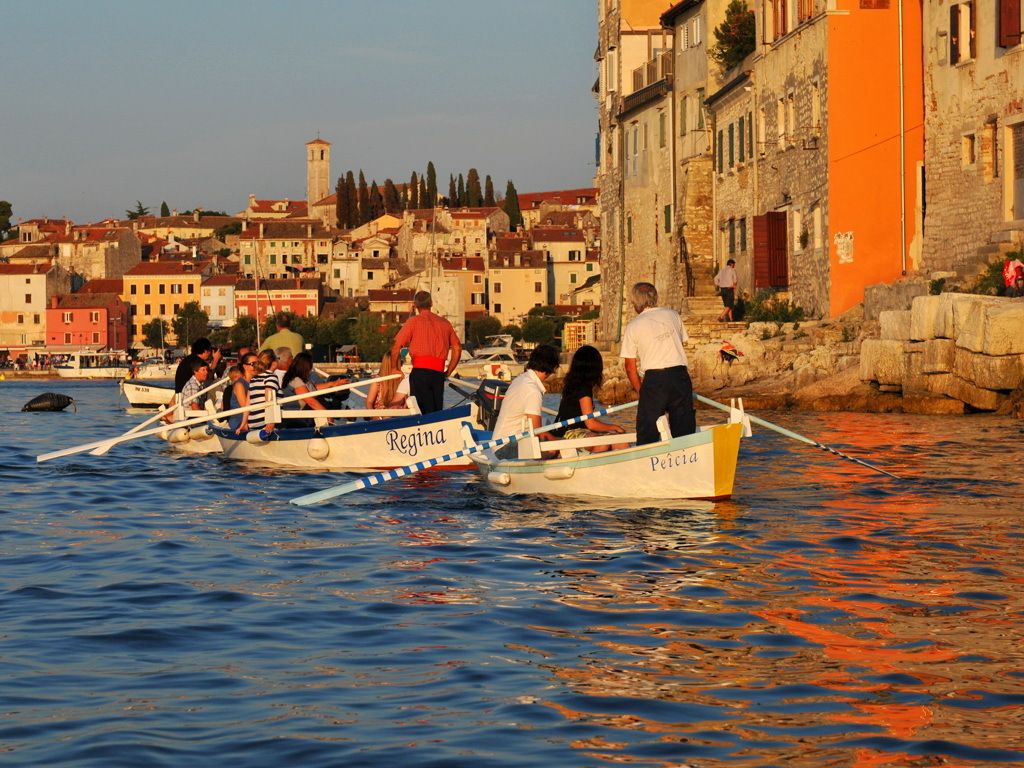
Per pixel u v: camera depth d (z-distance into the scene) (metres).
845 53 50.97
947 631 11.05
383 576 14.02
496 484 21.47
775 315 55.91
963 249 45.84
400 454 25.45
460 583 13.56
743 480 21.92
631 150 83.38
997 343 35.00
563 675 9.88
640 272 82.12
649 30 83.94
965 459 24.31
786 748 8.16
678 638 10.97
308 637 11.20
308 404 28.75
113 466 27.11
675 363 19.72
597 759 8.02
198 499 21.31
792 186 56.28
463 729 8.62
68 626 11.69
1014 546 15.20
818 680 9.62
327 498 19.94
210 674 10.03
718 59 68.19
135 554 15.69
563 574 13.98
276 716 8.95
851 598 12.45
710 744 8.27
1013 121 42.50
